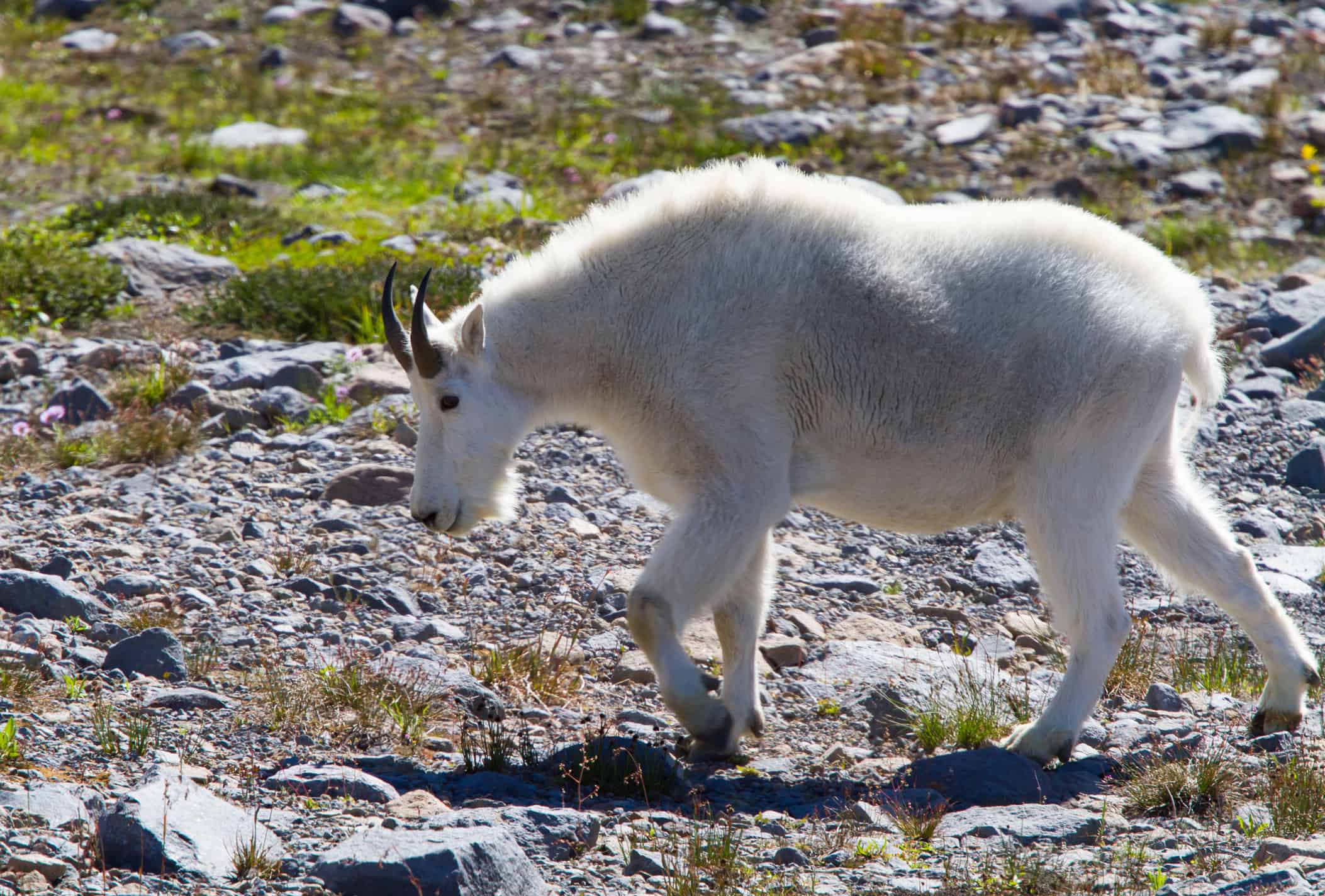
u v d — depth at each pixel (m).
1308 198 63.78
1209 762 18.42
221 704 20.11
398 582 26.14
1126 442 19.19
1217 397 20.64
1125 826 17.09
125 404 36.69
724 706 18.95
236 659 22.05
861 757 20.23
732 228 19.66
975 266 19.33
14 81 87.44
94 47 95.06
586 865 15.53
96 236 56.31
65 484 30.97
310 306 44.38
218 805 15.66
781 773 19.45
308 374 38.31
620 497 31.55
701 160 72.75
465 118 81.25
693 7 98.56
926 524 20.09
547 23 97.94
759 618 20.42
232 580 25.45
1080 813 17.39
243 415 35.66
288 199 66.12
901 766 19.30
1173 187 67.69
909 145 74.81
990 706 21.36
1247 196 66.81
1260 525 31.36
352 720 20.02
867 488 19.73
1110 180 69.06
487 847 14.06
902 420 19.22
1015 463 19.39
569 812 16.42
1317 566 29.03
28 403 37.59
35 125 78.00
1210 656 24.38
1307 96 78.88
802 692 22.47
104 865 14.25
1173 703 22.17
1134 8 96.25
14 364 40.06
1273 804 17.38
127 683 20.67
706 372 19.17
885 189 63.72
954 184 69.38
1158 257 19.98
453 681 21.53
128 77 89.19
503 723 20.83
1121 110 77.56
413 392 20.34
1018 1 95.56
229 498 30.45
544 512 30.16
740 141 75.12
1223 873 15.16
